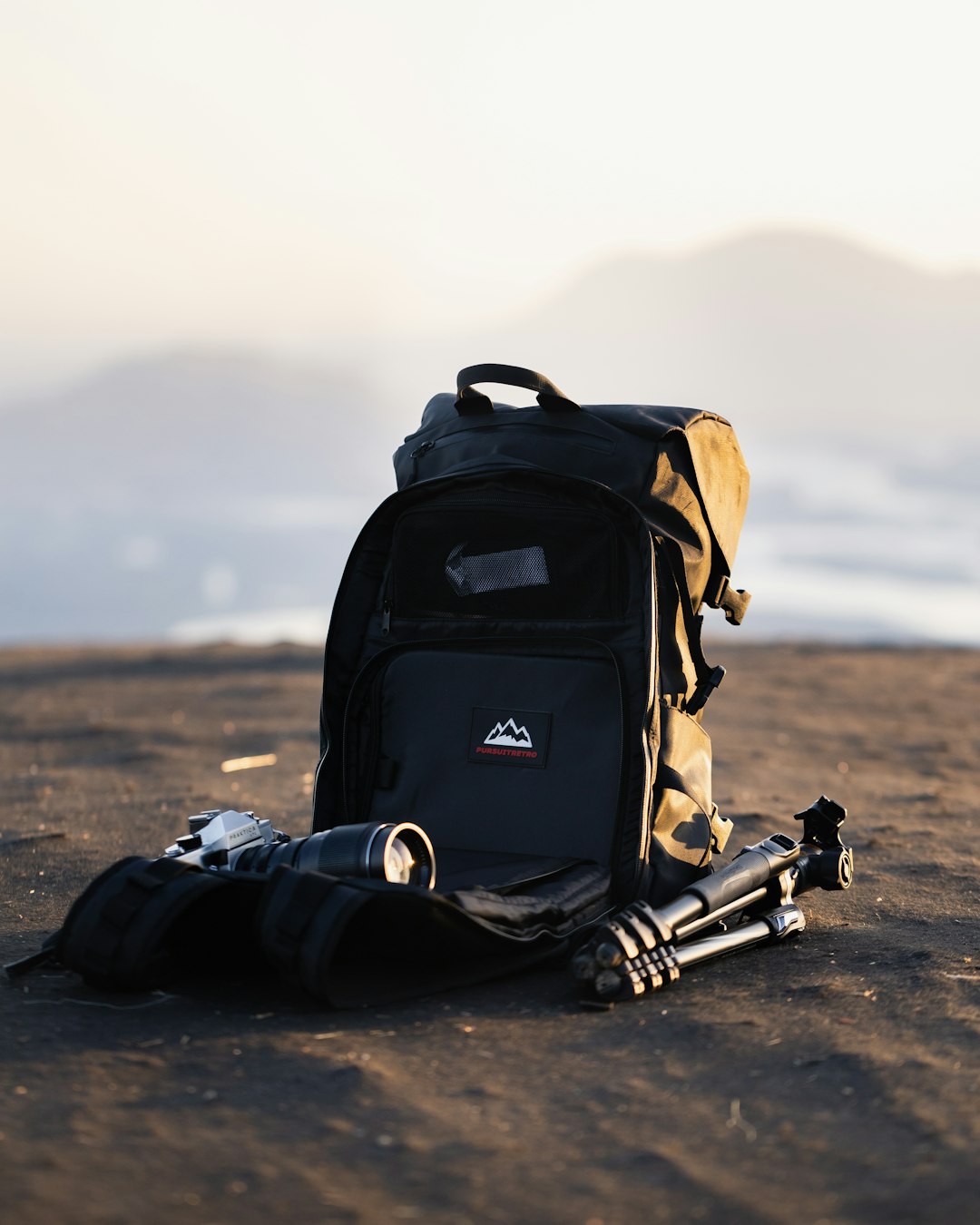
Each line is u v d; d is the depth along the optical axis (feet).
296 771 23.94
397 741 12.81
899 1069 8.35
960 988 10.19
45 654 52.08
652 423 12.37
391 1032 9.24
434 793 12.50
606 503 12.12
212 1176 6.86
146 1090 8.02
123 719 32.76
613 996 9.98
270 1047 8.80
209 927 10.37
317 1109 7.77
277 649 50.96
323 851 10.32
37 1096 7.88
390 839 10.25
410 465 13.42
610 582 12.19
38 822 18.42
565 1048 8.95
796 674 42.93
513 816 12.13
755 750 27.37
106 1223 6.32
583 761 12.09
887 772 25.09
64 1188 6.66
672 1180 6.86
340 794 12.89
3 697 38.11
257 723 31.53
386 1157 7.13
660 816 11.85
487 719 12.51
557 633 12.44
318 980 9.23
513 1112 7.77
